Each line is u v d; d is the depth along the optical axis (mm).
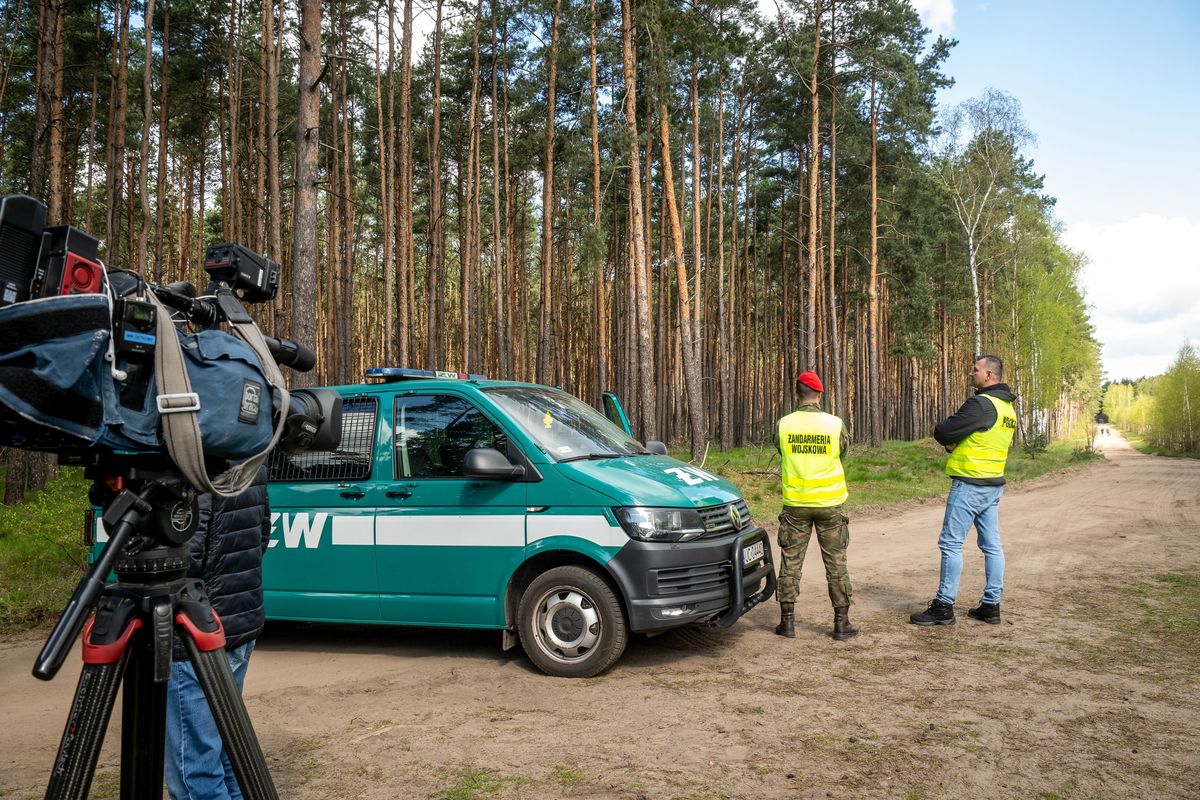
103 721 1851
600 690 4918
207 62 28984
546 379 29344
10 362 1527
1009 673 5207
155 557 1932
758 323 51188
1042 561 9664
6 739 4344
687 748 3928
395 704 4707
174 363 1776
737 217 41219
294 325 11711
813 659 5582
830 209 35656
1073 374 60938
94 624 1893
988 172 37750
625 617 5180
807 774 3613
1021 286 45625
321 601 5848
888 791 3445
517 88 31094
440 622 5586
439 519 5570
